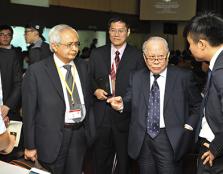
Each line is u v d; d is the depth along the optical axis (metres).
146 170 2.44
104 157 3.08
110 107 2.95
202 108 1.93
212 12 1.94
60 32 2.25
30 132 2.31
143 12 11.75
